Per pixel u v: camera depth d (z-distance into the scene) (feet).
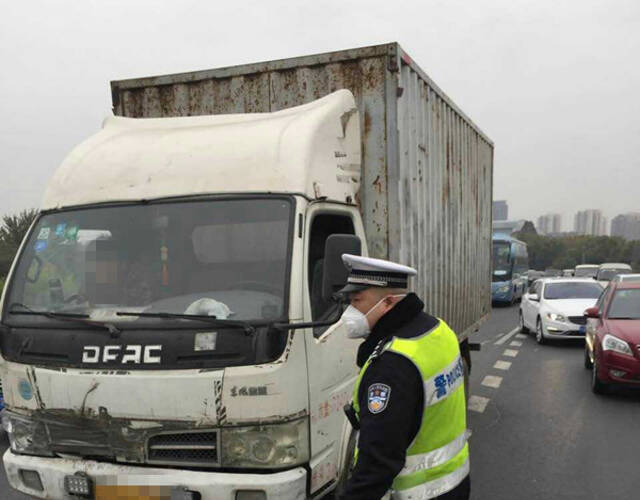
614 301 28.63
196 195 11.09
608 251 413.80
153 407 9.53
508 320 67.31
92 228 11.37
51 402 10.19
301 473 9.49
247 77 16.26
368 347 7.31
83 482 9.85
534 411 23.97
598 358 26.07
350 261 7.52
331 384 10.69
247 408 9.27
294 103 15.69
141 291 10.70
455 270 22.26
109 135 13.52
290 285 9.80
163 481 9.48
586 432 20.86
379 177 14.33
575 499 15.08
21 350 10.57
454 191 22.04
